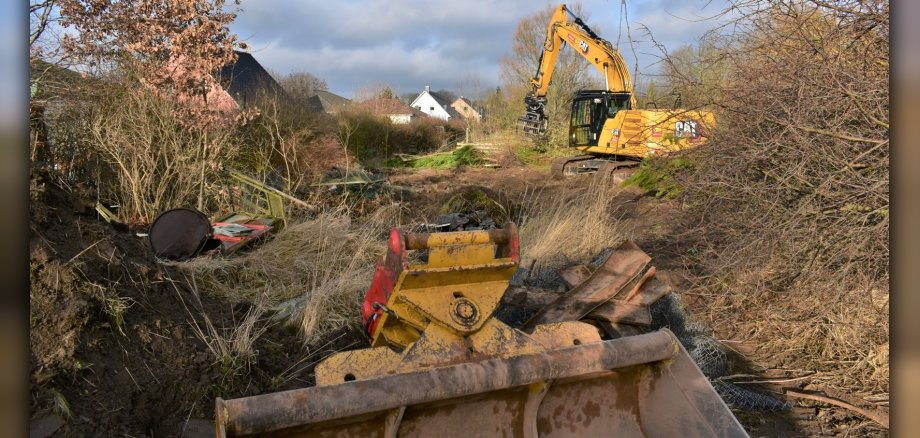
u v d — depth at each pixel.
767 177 4.88
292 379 3.86
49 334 3.10
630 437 2.79
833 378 4.15
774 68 4.59
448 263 2.64
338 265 5.60
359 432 2.29
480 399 2.52
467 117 30.88
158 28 7.62
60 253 3.53
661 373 2.77
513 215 8.33
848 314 4.29
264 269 5.36
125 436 2.91
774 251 4.70
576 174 16.08
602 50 16.31
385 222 7.58
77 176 7.13
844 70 4.22
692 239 5.93
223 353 3.67
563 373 2.50
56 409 2.78
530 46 28.72
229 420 2.00
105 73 7.69
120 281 3.82
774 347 4.59
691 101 5.87
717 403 2.58
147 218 6.92
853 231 4.07
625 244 4.13
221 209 7.59
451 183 16.39
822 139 4.39
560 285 4.65
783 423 3.67
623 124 14.59
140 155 7.07
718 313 5.02
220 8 7.92
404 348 2.74
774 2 4.71
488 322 2.69
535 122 19.03
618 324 3.74
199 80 7.76
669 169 6.40
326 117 19.28
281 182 9.26
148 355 3.45
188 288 4.54
